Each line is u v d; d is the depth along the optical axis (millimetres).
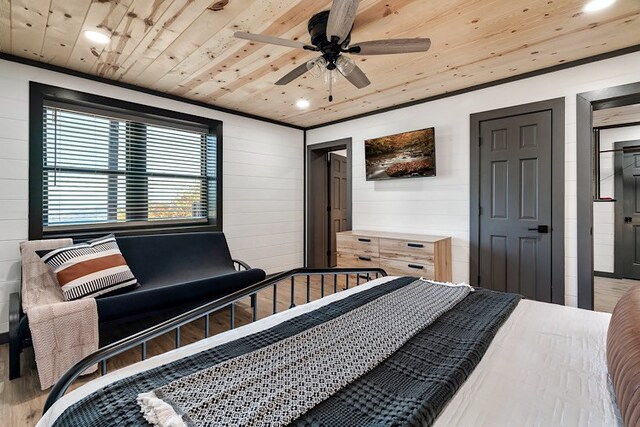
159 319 3117
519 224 3258
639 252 4641
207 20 2236
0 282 2723
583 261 2918
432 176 3871
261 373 1081
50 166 3051
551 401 991
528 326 1529
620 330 1104
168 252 3463
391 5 2090
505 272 3348
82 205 3244
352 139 4719
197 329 2908
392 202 4281
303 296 3848
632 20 2285
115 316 2232
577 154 2939
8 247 2764
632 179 4676
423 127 3943
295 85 3471
